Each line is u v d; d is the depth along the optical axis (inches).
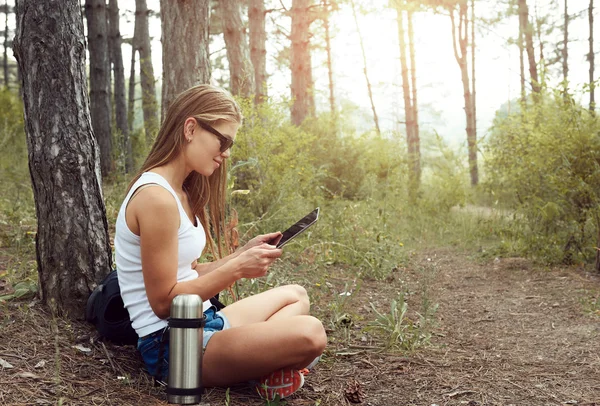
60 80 124.3
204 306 105.0
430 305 192.2
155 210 95.6
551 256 253.8
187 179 110.3
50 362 107.6
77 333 121.5
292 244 247.1
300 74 540.7
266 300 114.5
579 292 209.2
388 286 223.0
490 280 238.7
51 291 127.0
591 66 831.7
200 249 105.0
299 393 115.0
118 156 370.9
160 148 102.4
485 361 141.0
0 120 504.7
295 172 286.8
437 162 506.0
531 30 677.3
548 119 268.8
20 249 181.0
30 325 119.6
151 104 684.1
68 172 125.3
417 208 454.6
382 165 503.5
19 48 124.4
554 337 162.2
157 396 102.3
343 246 254.4
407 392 119.3
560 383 126.6
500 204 360.2
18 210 229.9
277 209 264.2
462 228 370.3
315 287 203.2
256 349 99.2
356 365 133.8
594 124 246.5
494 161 332.5
